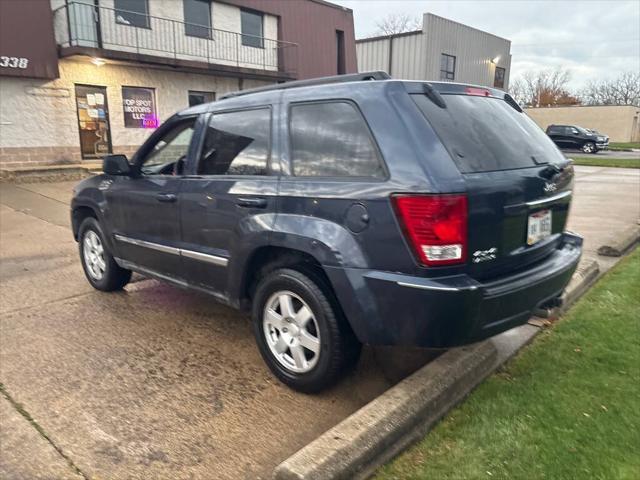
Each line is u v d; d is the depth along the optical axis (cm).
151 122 1670
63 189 1197
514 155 286
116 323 411
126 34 1544
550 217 309
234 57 1855
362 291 259
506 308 265
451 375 282
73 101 1470
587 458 232
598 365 320
